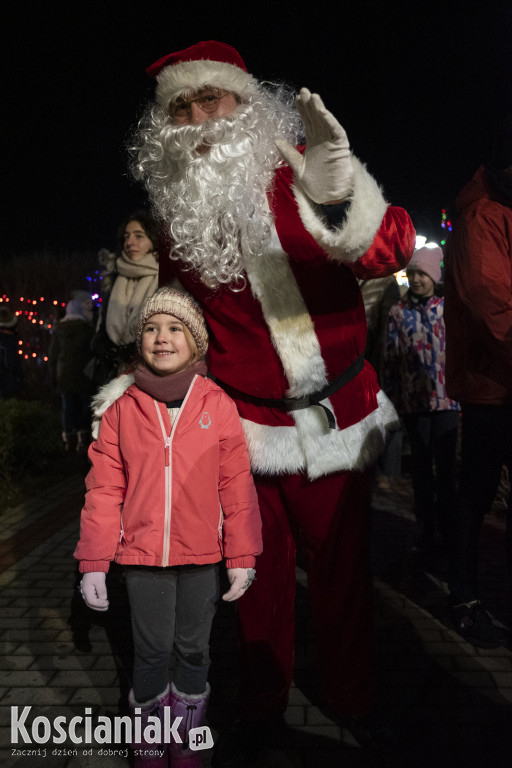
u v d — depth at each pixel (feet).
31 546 13.60
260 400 6.79
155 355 6.72
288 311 6.44
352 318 6.71
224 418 6.68
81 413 23.79
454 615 9.64
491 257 8.05
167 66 6.85
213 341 7.05
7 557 12.98
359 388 6.84
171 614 6.69
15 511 16.35
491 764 7.02
